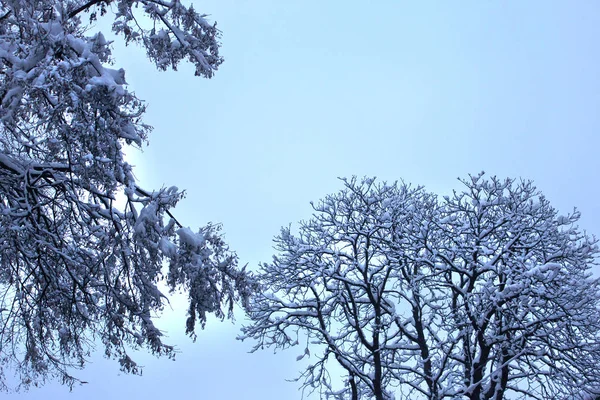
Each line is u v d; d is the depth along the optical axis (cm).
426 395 1769
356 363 1958
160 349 908
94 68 696
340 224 1977
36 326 949
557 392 1661
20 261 966
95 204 890
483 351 1692
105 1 854
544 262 1745
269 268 1930
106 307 913
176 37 951
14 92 670
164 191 832
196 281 839
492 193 1895
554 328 1623
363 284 1864
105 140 719
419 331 1842
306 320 1944
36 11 805
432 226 1877
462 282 1869
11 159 833
